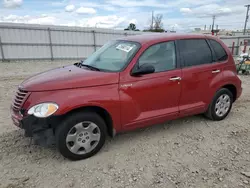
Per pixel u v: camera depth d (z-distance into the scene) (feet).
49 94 9.57
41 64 54.03
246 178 9.16
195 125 14.48
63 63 57.67
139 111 11.51
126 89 10.87
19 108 9.91
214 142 12.26
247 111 17.25
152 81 11.55
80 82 10.06
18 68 45.96
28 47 59.88
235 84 15.20
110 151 11.27
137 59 11.27
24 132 9.80
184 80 12.63
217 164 10.18
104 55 13.03
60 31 63.72
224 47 14.98
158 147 11.70
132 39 12.89
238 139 12.64
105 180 9.07
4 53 56.75
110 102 10.44
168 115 12.50
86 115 10.16
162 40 12.31
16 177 9.18
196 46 13.53
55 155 10.84
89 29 68.44
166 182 8.95
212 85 13.96
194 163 10.26
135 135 13.06
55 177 9.23
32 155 10.78
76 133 10.08
